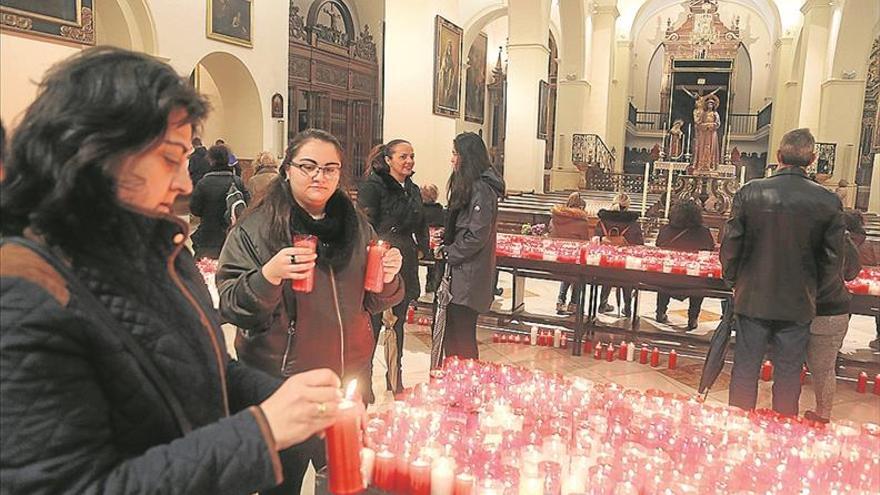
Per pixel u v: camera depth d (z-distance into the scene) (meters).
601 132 20.67
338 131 19.27
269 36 12.23
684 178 14.09
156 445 1.04
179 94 1.00
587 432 2.25
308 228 2.30
